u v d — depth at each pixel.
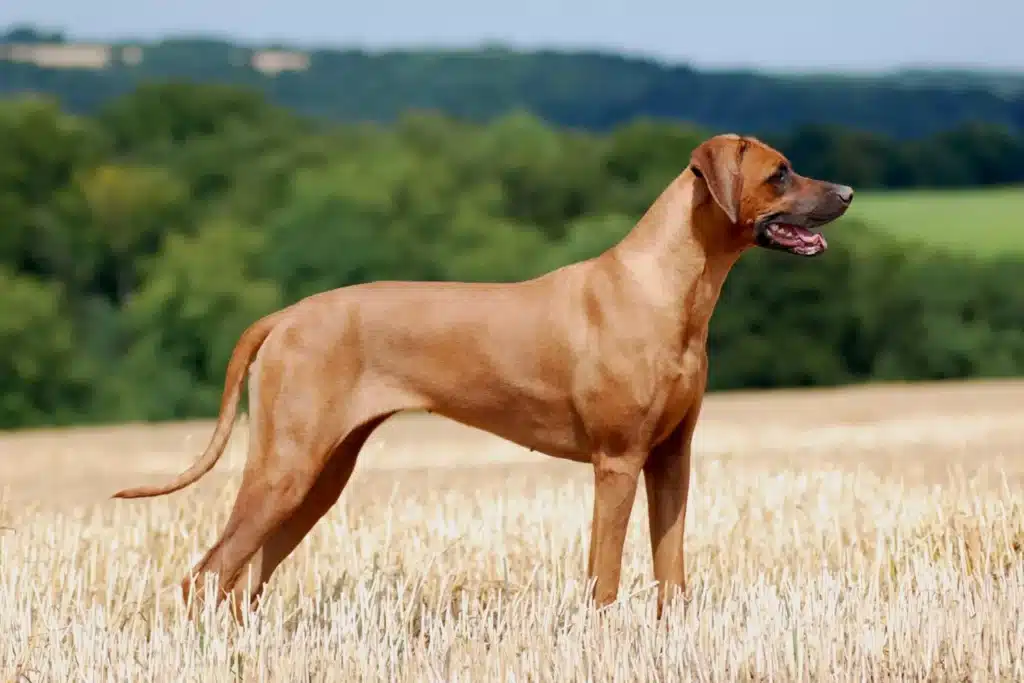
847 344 46.34
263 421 6.68
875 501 9.38
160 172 55.50
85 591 7.28
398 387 6.73
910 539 7.99
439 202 49.50
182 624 6.19
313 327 6.67
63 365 44.50
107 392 44.75
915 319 46.22
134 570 7.58
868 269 46.28
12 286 45.62
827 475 10.56
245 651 5.97
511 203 55.03
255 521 6.64
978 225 54.66
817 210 6.54
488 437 23.22
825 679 5.52
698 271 6.55
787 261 45.75
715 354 45.94
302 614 6.68
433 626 6.46
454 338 6.66
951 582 6.78
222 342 44.31
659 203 6.66
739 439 20.31
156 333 45.34
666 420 6.55
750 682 5.64
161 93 63.06
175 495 10.11
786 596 7.08
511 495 10.83
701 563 7.86
